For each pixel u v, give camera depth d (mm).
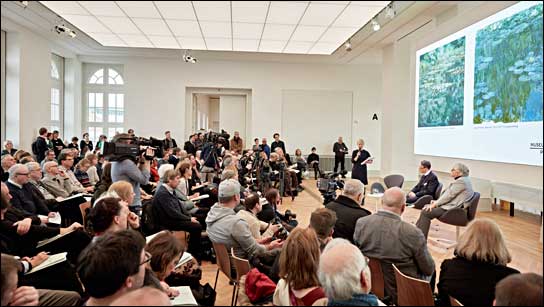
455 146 4906
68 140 12094
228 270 2859
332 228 2539
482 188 3395
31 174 3771
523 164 3516
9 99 8828
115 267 1563
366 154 7520
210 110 15586
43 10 2902
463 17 2707
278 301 1901
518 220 2576
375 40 7570
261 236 3277
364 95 13352
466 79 4621
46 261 2539
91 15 3324
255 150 7875
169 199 3742
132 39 5723
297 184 6582
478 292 1950
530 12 3137
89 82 12758
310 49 6797
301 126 13234
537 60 3309
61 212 4188
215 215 3029
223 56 11594
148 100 12742
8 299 1674
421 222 3432
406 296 2201
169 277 2453
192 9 3301
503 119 3934
